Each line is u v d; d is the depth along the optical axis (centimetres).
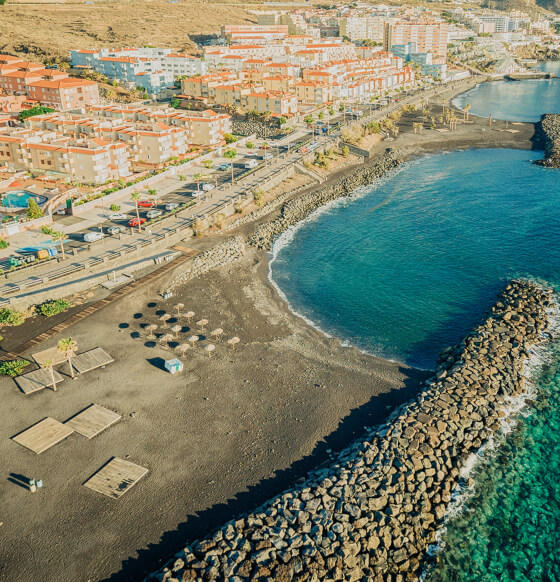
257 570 5028
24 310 9512
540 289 10581
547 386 7856
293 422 7112
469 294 10619
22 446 6662
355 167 18875
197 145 18938
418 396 7500
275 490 6084
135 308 9725
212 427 7006
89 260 10881
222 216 13325
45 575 5184
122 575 5181
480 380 7819
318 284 11012
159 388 7706
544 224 13888
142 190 14875
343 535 5400
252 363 8306
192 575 5022
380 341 9069
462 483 6238
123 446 6681
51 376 7756
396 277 11350
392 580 5162
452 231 13675
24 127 18325
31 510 5831
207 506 5891
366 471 6166
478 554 5478
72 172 15088
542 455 6644
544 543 5603
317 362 8394
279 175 16300
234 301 10119
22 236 11956
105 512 5816
